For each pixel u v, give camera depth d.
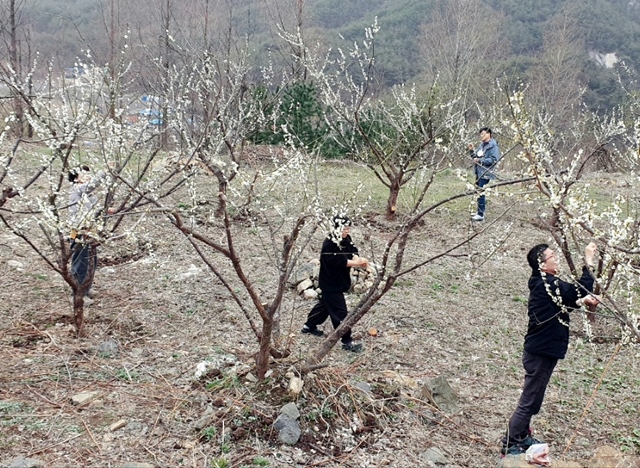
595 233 3.80
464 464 4.51
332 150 14.32
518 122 4.05
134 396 4.81
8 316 6.15
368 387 5.21
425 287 8.02
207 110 8.04
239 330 6.29
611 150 14.82
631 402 5.64
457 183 13.06
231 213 9.80
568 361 6.37
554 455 4.75
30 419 4.38
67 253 5.49
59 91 5.99
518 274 8.77
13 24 11.19
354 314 5.03
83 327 5.83
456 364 6.12
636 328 4.49
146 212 4.45
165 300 6.88
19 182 9.70
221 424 4.49
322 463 4.23
